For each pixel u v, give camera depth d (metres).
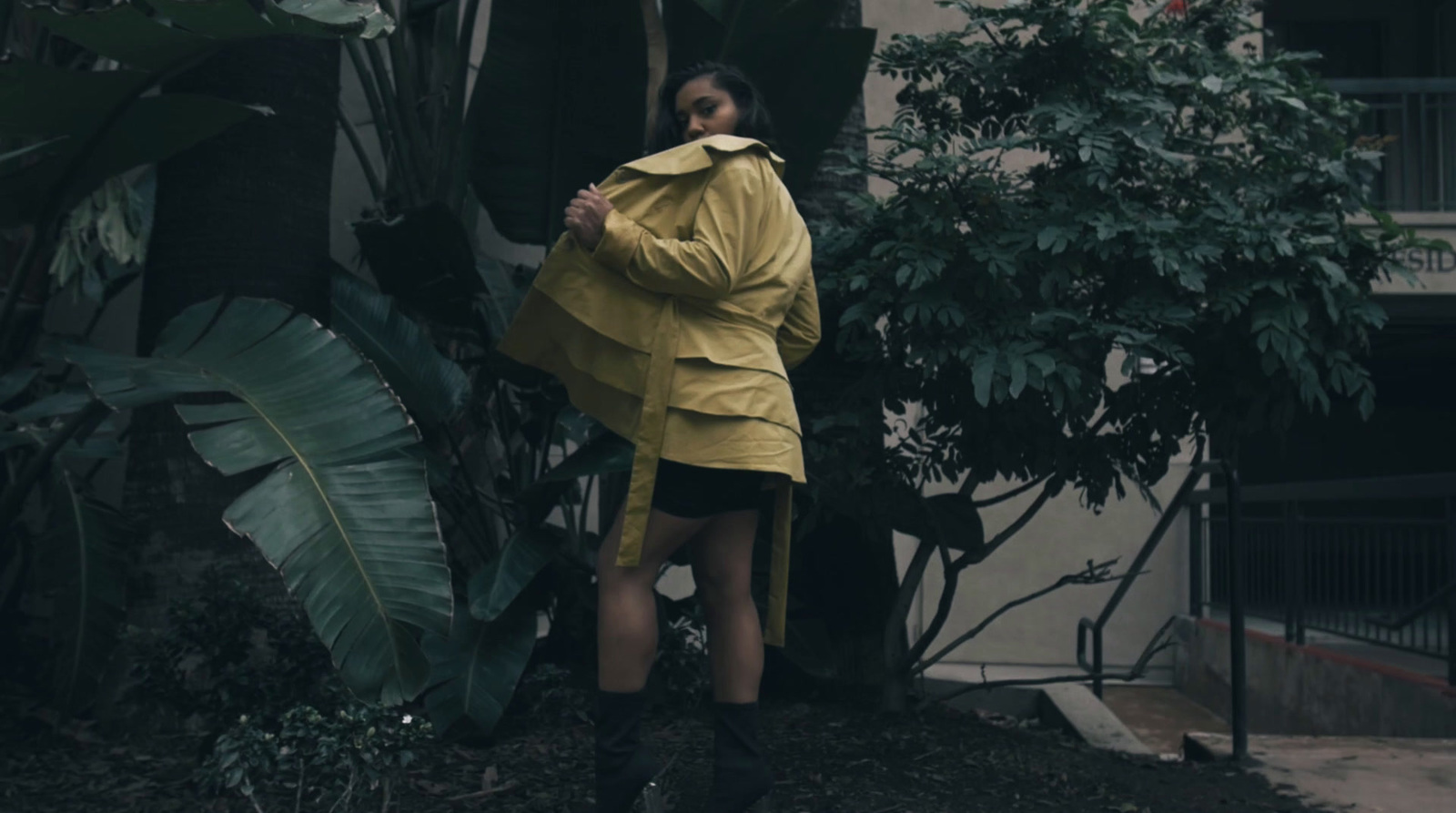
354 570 2.59
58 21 2.80
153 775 3.35
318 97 4.30
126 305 6.34
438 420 4.07
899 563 7.71
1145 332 3.62
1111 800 3.38
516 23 4.22
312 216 4.25
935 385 3.92
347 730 2.45
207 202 4.09
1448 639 4.94
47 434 4.09
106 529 3.89
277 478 2.72
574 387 2.41
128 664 3.85
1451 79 9.41
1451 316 8.84
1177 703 7.47
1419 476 5.12
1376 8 11.48
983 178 3.72
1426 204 10.38
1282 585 6.90
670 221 2.21
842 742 3.93
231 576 3.97
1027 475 4.29
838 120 4.40
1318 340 3.64
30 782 3.28
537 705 4.02
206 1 2.72
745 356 2.24
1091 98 3.95
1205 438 4.41
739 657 2.37
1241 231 3.55
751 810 2.33
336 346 3.14
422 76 5.28
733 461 2.18
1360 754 4.14
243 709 3.29
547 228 4.48
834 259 4.04
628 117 4.34
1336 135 4.19
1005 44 4.23
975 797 3.34
